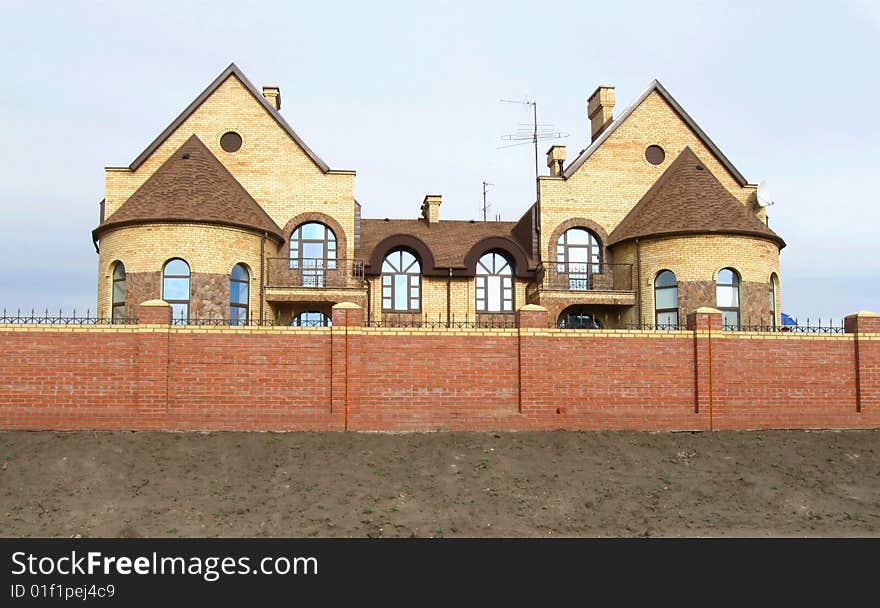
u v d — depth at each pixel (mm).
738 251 26547
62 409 17797
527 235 31031
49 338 17938
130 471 16188
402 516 15055
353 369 18547
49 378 17859
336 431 18344
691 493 16484
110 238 25234
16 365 17844
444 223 33156
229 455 16938
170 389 18094
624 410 19266
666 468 17469
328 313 28891
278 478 16203
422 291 29516
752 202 30109
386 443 17859
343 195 28812
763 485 16891
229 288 25031
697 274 26438
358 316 18750
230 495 15562
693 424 19391
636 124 30359
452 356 18922
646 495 16312
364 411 18531
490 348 19078
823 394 20000
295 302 27266
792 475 17453
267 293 26625
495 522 15047
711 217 26812
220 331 18344
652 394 19406
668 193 28344
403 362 18781
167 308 18250
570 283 29000
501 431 18766
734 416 19578
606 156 30078
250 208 26703
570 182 29797
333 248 28625
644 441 18641
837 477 17484
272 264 27250
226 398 18203
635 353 19453
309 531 14398
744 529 15094
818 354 20094
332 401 18422
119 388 17938
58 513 14742
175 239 24469
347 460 16984
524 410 18922
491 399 18938
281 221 28422
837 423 19891
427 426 18656
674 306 26875
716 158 30344
